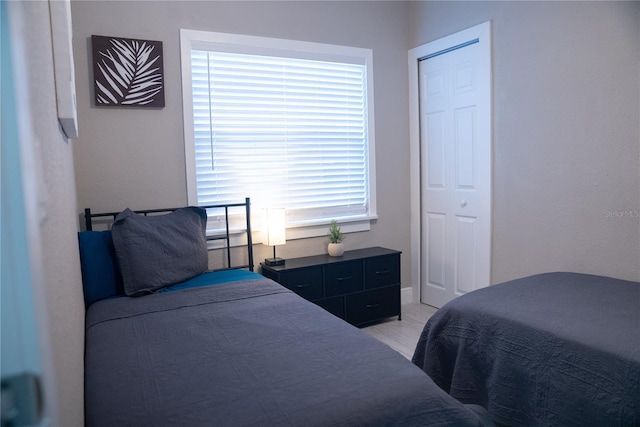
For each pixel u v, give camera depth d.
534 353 1.75
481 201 3.33
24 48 0.31
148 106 2.87
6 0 0.26
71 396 0.65
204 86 3.07
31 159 0.29
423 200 3.91
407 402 1.20
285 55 3.32
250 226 3.20
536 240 2.97
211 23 3.05
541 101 2.88
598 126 2.59
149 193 2.92
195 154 3.06
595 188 2.62
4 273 0.26
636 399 1.44
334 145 3.62
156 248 2.45
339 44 3.55
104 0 2.74
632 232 2.47
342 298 3.32
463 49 3.42
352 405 1.16
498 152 3.18
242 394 1.21
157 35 2.89
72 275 1.16
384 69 3.78
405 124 3.92
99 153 2.78
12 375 0.26
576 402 1.60
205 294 2.25
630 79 2.43
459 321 2.08
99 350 1.55
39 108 0.46
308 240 3.55
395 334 3.30
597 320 1.76
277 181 3.38
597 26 2.55
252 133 3.26
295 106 3.42
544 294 2.14
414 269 3.98
